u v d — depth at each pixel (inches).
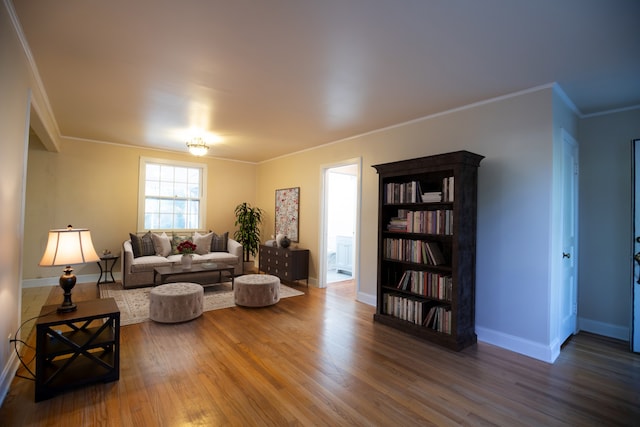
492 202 130.7
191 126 179.8
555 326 119.1
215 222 278.7
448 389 94.3
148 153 245.8
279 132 189.2
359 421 79.0
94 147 224.2
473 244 131.2
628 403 88.4
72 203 217.3
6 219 84.0
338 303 182.9
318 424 77.5
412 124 161.9
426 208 148.2
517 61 100.3
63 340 89.2
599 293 141.4
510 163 125.9
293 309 169.9
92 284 214.4
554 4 72.3
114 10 77.8
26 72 98.7
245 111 152.1
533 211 119.6
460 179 123.6
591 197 143.5
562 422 80.0
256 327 142.1
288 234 254.7
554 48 92.0
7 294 86.7
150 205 250.5
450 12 76.2
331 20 80.5
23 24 84.7
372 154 183.5
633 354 120.3
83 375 92.2
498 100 130.0
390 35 86.9
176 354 113.7
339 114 154.3
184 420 78.0
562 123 125.0
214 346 121.2
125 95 133.9
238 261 247.4
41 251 207.0
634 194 127.6
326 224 223.6
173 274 187.8
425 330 132.7
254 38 89.7
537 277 118.1
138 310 161.5
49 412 79.7
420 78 113.7
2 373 84.0
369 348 122.4
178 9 77.0
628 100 129.4
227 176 284.5
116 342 94.9
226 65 106.1
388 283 156.0
